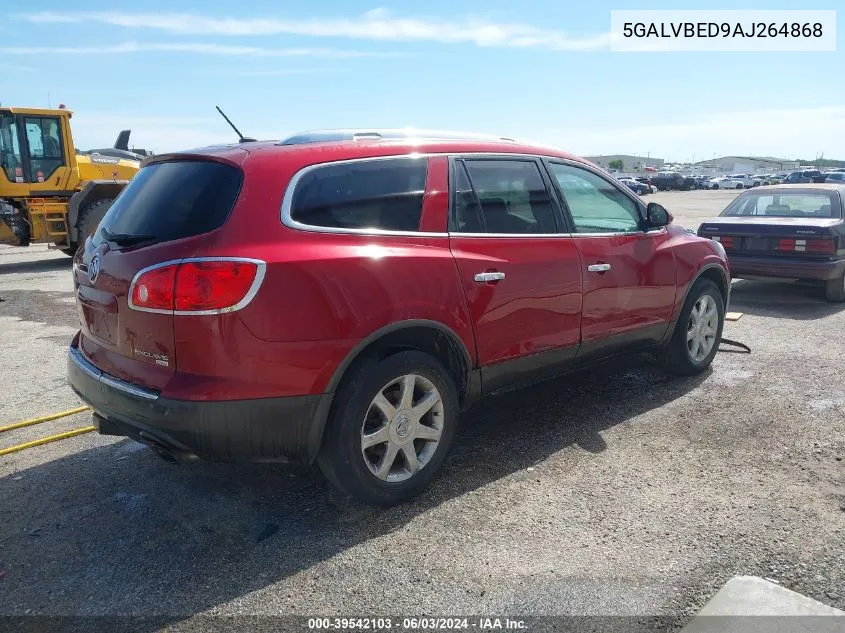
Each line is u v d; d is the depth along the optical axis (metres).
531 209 4.05
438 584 2.80
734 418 4.51
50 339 7.14
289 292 2.97
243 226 2.98
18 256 16.25
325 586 2.80
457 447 4.12
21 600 2.72
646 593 2.71
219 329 2.87
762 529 3.15
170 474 3.83
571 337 4.20
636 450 4.04
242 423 2.94
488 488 3.60
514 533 3.16
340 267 3.11
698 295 5.24
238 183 3.08
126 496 3.57
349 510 3.40
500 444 4.15
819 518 3.24
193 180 3.23
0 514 3.40
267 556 3.01
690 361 5.30
